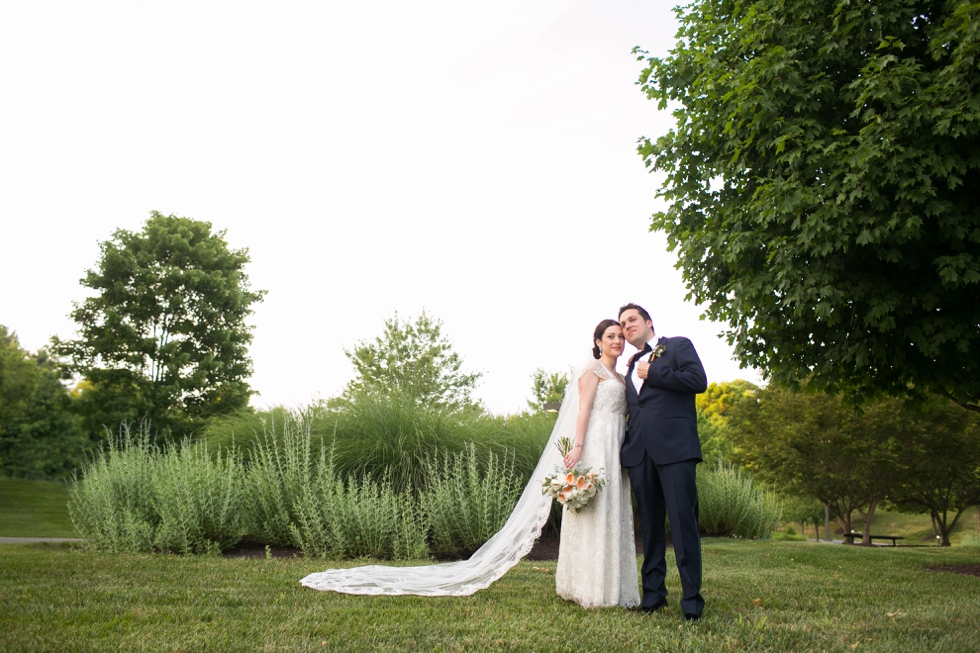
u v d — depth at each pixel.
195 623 3.58
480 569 4.86
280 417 10.33
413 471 9.40
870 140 6.55
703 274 9.00
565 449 4.59
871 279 7.20
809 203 6.90
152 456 9.43
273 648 3.05
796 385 8.77
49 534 13.81
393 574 5.16
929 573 7.09
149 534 7.71
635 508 10.94
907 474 21.41
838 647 3.26
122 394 27.97
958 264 6.52
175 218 32.16
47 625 3.46
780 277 7.29
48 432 39.81
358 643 3.17
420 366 21.97
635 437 4.35
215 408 29.20
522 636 3.41
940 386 8.54
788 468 23.12
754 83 7.37
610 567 4.34
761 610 4.27
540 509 4.80
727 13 9.23
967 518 43.94
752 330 8.71
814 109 7.30
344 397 11.18
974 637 3.56
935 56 6.63
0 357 32.59
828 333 8.20
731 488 13.09
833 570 7.23
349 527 7.68
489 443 10.29
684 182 9.23
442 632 3.47
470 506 8.35
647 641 3.30
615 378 4.64
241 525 8.03
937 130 6.20
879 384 8.74
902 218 6.61
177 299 29.31
